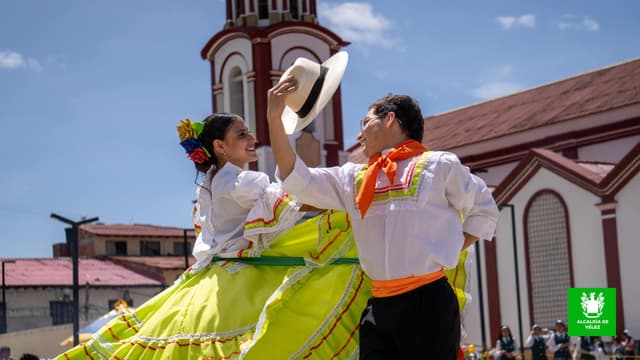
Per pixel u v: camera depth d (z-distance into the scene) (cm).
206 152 546
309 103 477
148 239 5288
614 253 2948
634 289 2897
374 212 446
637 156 2923
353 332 487
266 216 503
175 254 5359
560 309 3066
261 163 3469
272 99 457
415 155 450
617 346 2647
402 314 435
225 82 3700
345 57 483
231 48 3666
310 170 459
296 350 481
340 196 462
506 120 4228
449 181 440
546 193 3145
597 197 3008
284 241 513
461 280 511
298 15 3712
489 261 3259
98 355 528
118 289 4238
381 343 446
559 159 3125
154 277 4538
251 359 473
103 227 5394
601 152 3762
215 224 530
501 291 3216
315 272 500
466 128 4416
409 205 437
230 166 538
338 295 491
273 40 3559
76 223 1894
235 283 507
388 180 445
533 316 3134
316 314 488
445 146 4322
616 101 3753
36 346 3347
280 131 456
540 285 3139
